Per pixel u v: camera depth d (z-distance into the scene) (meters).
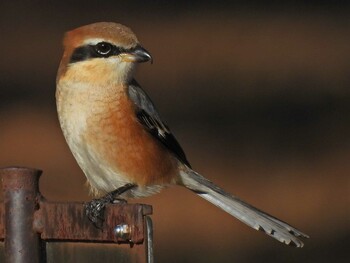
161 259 13.16
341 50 19.02
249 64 18.64
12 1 20.92
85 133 7.65
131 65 7.75
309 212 14.26
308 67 18.44
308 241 13.58
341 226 13.98
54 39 19.47
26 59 18.58
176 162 8.23
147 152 7.86
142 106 7.81
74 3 21.12
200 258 13.08
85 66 7.68
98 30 7.74
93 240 5.52
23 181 5.45
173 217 13.80
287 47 19.22
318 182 14.98
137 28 20.27
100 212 5.53
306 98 17.44
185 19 20.53
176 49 19.28
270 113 17.02
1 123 16.41
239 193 14.73
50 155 15.41
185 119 16.89
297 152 15.87
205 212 13.90
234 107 17.22
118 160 7.72
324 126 16.64
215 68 18.53
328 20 20.27
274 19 20.45
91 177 7.88
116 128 7.66
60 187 14.35
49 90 17.58
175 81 18.05
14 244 5.43
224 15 20.64
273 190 14.78
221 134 16.36
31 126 16.33
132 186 7.89
